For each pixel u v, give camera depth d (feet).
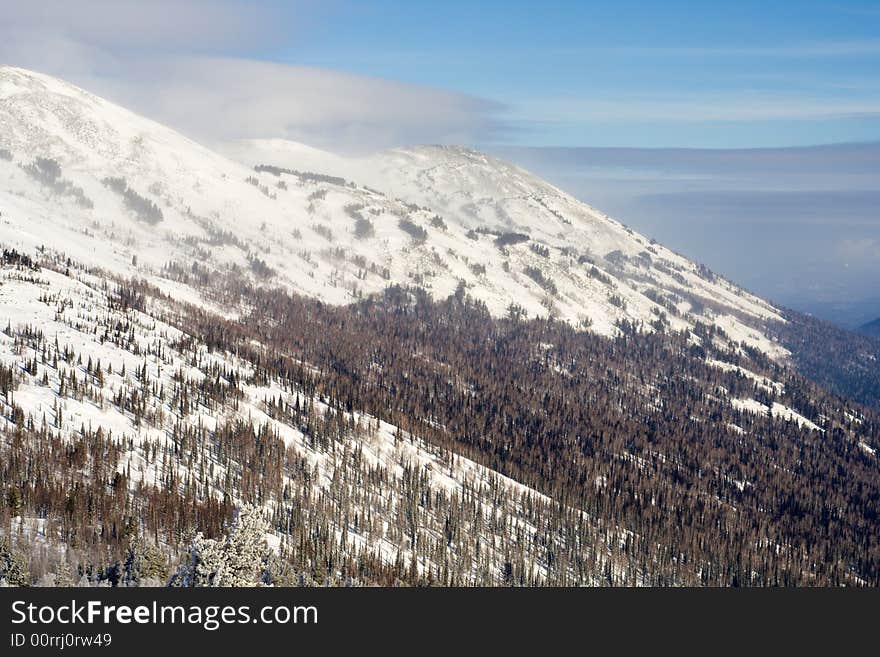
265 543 613.11
